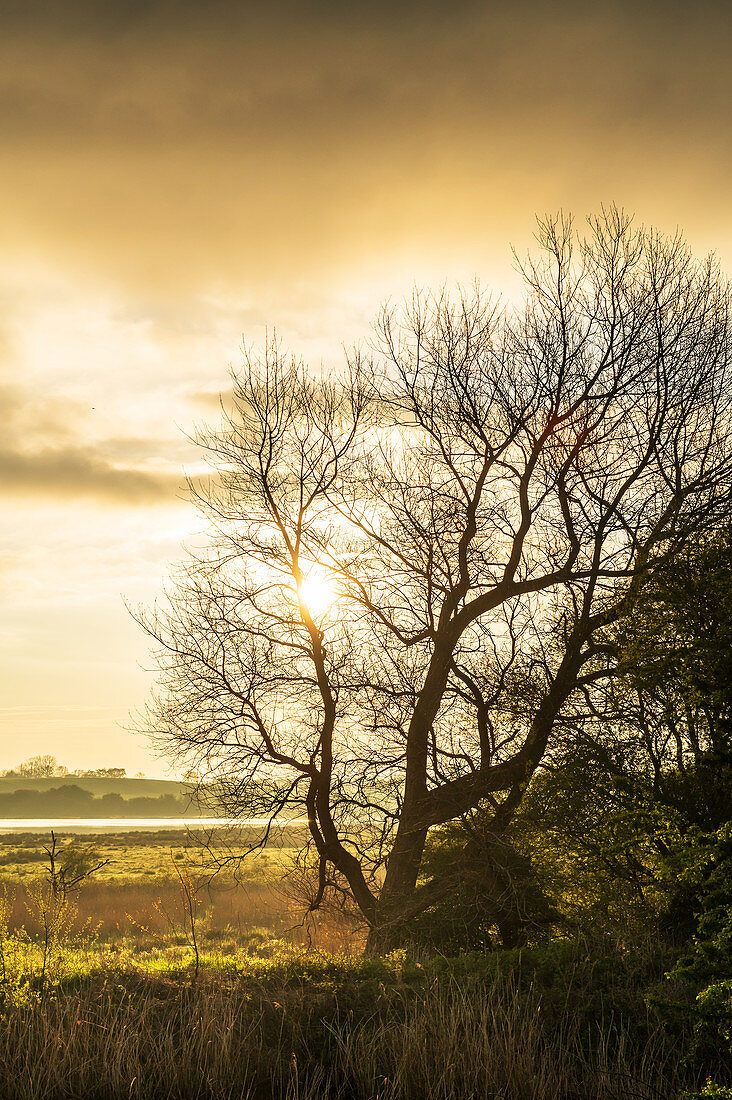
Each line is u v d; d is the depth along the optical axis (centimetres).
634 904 1417
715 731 1023
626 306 1633
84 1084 785
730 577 1127
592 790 1477
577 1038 857
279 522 1717
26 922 1680
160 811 19812
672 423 1617
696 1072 771
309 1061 821
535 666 1619
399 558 1733
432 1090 787
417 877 1669
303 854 1694
